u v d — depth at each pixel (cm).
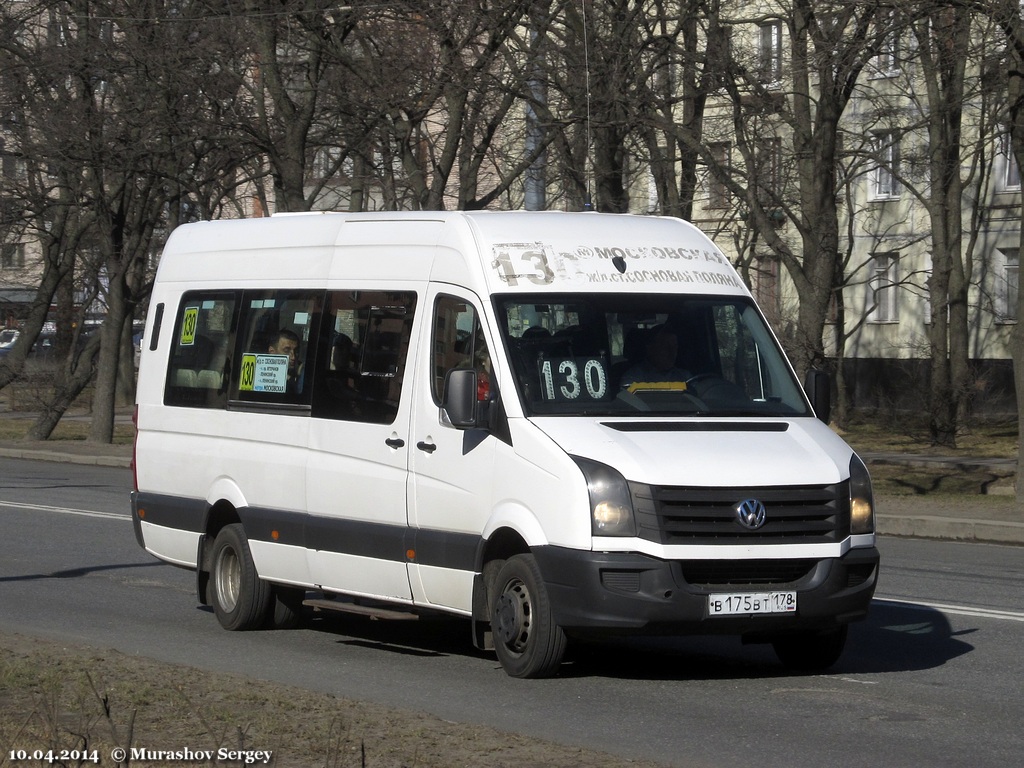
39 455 5353
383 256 1728
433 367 1619
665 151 4934
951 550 2866
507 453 1494
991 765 1187
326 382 1764
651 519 1399
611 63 4178
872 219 8381
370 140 4612
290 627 1922
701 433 1485
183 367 2025
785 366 1639
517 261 1594
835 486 1459
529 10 4194
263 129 4638
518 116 4991
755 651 1739
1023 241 3472
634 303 1603
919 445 6066
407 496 1622
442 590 1580
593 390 1531
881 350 8444
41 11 5016
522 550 1508
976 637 1830
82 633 1859
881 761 1195
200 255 2045
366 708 1314
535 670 1488
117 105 4878
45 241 5953
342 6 4306
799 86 4222
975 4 3238
